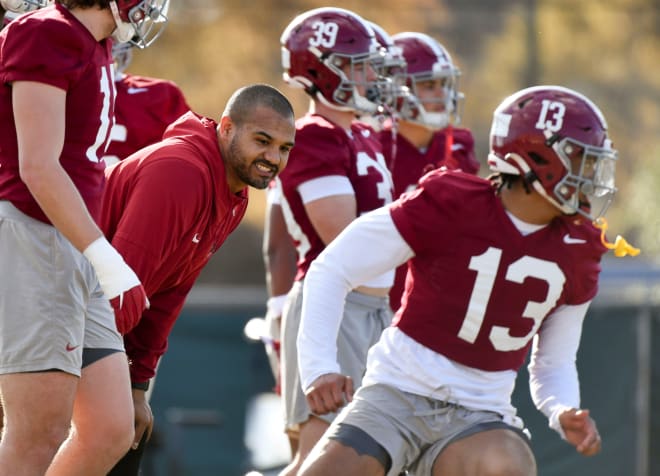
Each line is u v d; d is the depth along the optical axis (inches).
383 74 772.6
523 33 2600.9
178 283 610.2
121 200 573.9
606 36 2650.1
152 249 553.3
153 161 564.7
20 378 510.9
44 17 499.5
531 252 567.8
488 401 575.5
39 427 512.4
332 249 578.2
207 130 584.4
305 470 554.6
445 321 570.3
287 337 725.3
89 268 524.1
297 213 729.6
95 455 530.0
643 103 2659.9
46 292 509.7
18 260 509.7
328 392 561.6
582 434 584.1
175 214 556.7
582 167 561.9
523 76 2608.3
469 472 556.1
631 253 581.6
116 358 538.3
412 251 574.2
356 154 739.4
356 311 719.7
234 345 1294.3
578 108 564.4
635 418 1160.8
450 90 843.4
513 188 571.5
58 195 489.1
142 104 752.3
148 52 2363.4
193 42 2391.7
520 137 562.9
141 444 631.8
